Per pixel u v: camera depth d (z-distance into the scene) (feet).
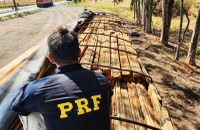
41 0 254.88
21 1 391.65
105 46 27.45
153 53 55.42
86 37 34.27
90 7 228.02
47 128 6.12
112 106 15.10
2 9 239.30
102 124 6.33
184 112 30.35
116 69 19.42
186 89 36.83
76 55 6.33
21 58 19.16
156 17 123.75
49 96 5.99
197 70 48.75
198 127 27.61
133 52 28.37
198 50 62.39
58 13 171.01
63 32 6.26
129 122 11.81
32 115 6.54
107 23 52.80
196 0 118.11
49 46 6.21
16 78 13.03
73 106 6.00
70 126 5.96
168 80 38.86
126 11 161.38
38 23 108.37
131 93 17.49
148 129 12.91
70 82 6.15
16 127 10.18
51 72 18.61
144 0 86.89
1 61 45.14
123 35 40.60
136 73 20.17
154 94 16.84
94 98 6.24
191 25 100.94
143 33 82.07
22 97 6.21
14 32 81.35
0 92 11.09
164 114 14.60
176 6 116.37
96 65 19.47
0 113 9.46
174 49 65.77
